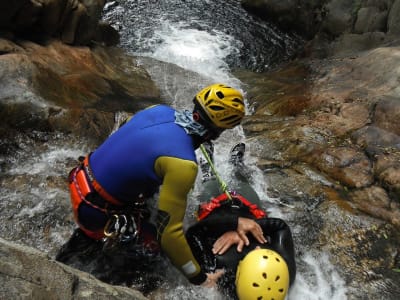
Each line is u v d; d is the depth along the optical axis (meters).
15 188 3.39
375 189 3.77
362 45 6.59
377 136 4.23
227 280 2.67
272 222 2.82
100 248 2.85
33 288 1.82
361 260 3.19
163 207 2.23
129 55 6.62
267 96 5.70
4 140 3.75
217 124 2.34
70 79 4.76
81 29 5.79
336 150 4.17
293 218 3.51
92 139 4.05
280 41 8.25
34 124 3.91
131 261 2.89
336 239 3.35
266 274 2.44
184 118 2.35
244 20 8.74
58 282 1.90
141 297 2.19
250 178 3.90
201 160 3.95
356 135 4.32
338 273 3.08
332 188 3.84
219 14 8.85
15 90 3.96
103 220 2.53
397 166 3.84
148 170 2.32
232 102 2.35
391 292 2.96
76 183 2.56
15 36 5.10
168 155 2.24
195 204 3.47
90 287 1.98
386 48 5.65
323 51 6.98
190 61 7.30
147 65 6.30
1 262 1.85
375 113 4.48
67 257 2.82
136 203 2.62
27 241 3.00
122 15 8.34
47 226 3.12
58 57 5.14
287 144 4.36
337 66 5.90
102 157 2.49
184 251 2.33
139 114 2.48
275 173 4.02
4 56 4.20
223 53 7.71
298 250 3.24
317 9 7.97
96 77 5.11
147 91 5.46
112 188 2.45
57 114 4.02
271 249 2.75
